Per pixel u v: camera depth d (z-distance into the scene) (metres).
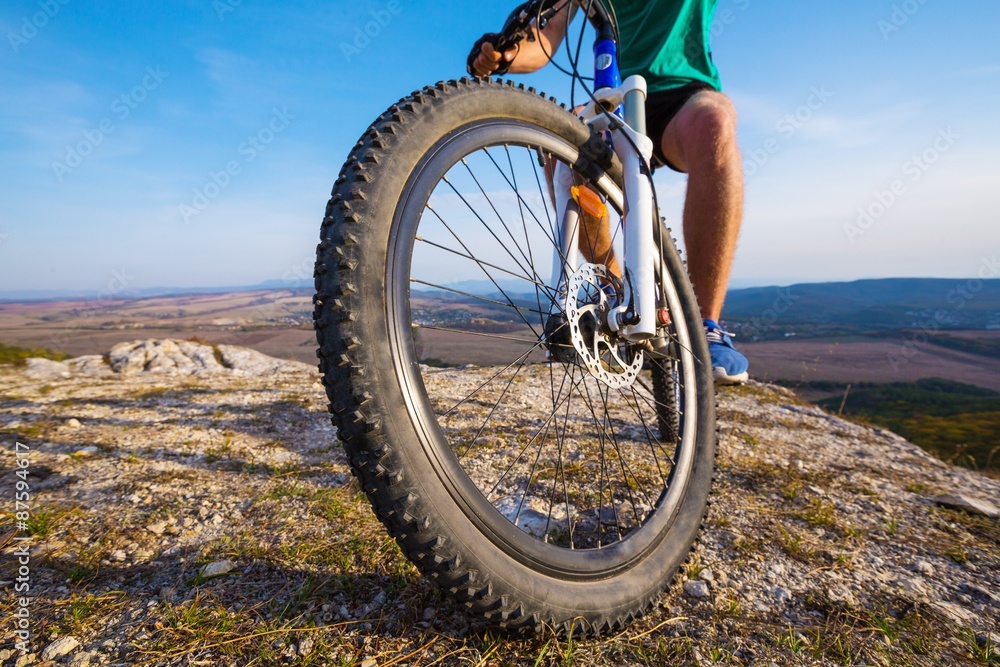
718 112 1.87
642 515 1.70
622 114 1.55
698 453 1.57
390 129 1.03
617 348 1.43
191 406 3.34
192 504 1.78
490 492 1.90
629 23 2.22
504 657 1.01
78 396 3.63
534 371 4.56
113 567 1.36
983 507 1.98
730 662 1.05
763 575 1.42
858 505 1.97
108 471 2.11
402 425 0.88
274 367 5.68
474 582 0.91
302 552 1.41
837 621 1.22
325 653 1.01
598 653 1.06
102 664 0.99
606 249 1.85
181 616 1.13
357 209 0.93
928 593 1.37
